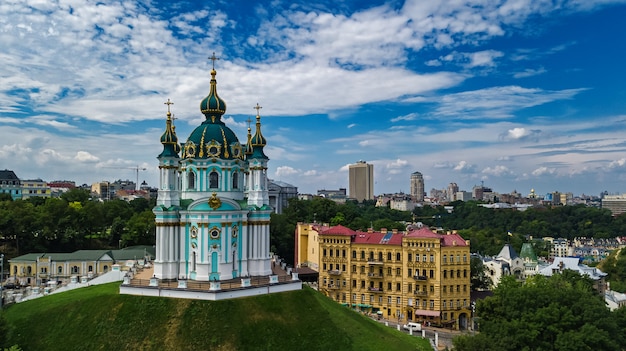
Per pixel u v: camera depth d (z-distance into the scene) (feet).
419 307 453.99
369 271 476.95
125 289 307.58
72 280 386.32
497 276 643.04
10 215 565.53
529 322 311.27
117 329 279.69
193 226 324.60
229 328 277.23
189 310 285.64
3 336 269.03
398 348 290.76
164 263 328.49
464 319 454.81
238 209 332.19
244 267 337.31
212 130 345.92
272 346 273.13
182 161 342.64
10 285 497.87
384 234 493.77
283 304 303.07
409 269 459.32
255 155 352.08
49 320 296.71
